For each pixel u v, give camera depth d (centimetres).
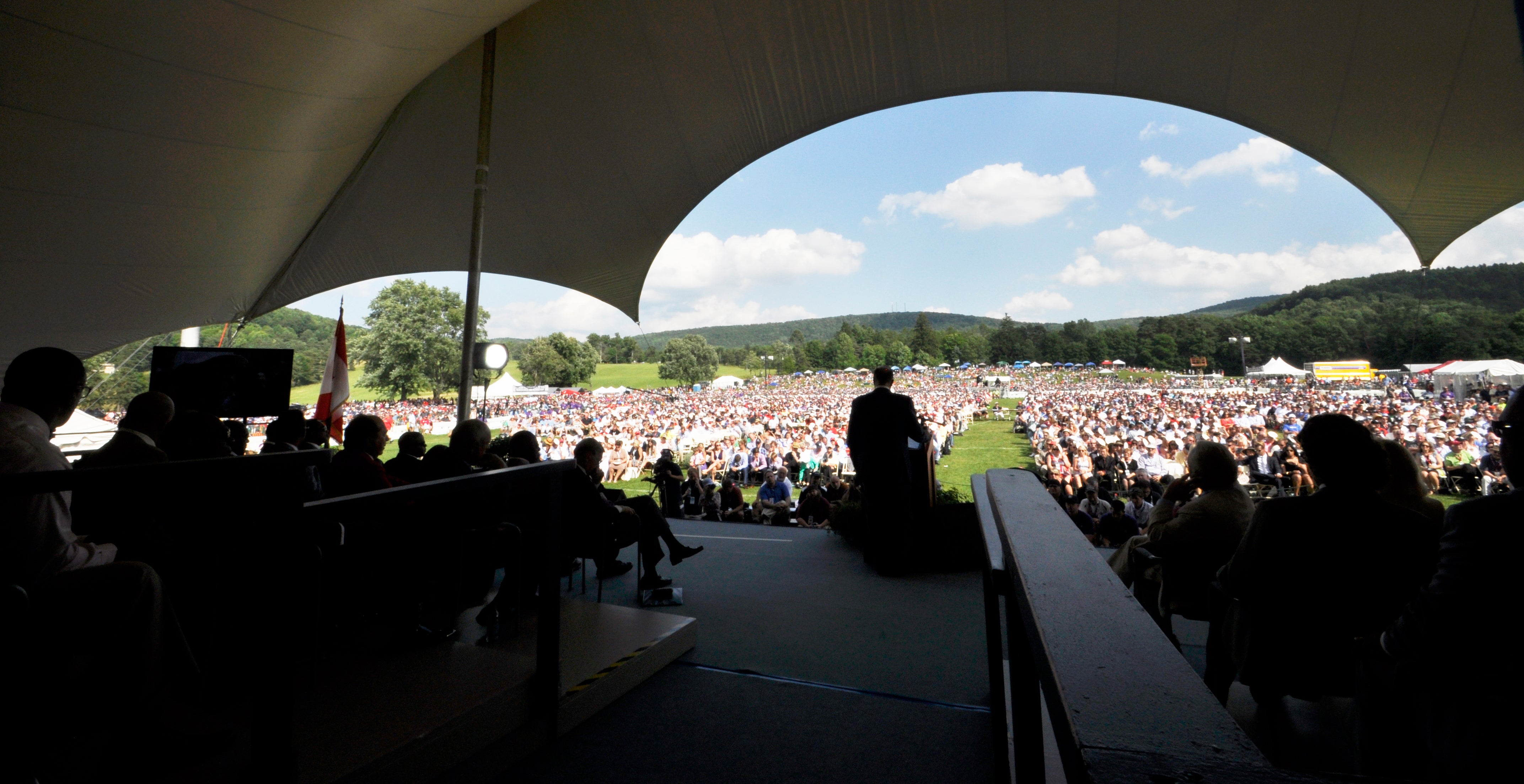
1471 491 1460
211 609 222
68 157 525
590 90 935
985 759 231
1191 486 317
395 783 189
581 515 377
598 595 446
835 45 902
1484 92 750
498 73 891
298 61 501
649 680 305
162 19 421
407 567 290
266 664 168
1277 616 200
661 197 1145
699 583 491
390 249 1134
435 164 1002
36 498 162
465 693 228
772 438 2602
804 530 741
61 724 156
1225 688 246
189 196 638
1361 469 191
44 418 198
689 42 883
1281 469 1552
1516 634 119
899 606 429
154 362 552
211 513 219
